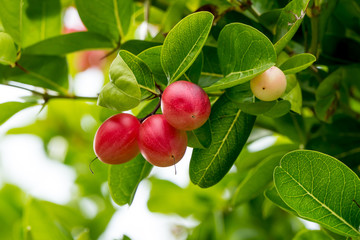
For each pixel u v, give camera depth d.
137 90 0.47
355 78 0.58
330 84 0.55
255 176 0.57
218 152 0.52
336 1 0.54
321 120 0.57
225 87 0.47
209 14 0.47
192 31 0.47
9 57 0.55
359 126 0.58
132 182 0.53
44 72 0.59
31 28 0.61
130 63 0.48
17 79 0.59
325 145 0.58
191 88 0.46
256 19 0.56
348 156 0.57
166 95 0.46
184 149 0.47
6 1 0.58
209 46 0.52
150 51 0.48
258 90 0.48
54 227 0.62
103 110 0.53
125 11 0.58
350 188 0.47
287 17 0.49
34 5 0.60
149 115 0.49
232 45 0.48
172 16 0.60
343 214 0.48
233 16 0.54
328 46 0.56
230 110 0.52
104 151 0.48
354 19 0.59
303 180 0.48
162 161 0.47
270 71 0.48
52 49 0.58
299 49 0.55
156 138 0.47
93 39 0.58
